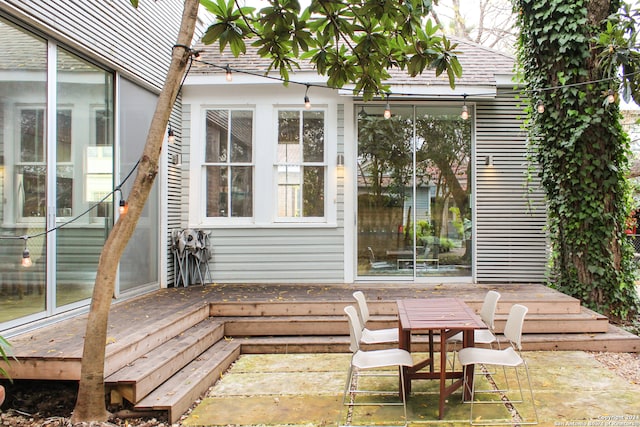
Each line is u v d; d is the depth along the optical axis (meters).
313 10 3.14
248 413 3.18
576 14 5.21
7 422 2.92
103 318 2.87
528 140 6.16
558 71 5.45
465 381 3.35
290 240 6.46
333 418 3.10
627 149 5.51
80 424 2.79
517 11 5.90
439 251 6.54
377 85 3.86
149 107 5.76
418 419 3.07
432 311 3.49
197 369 3.72
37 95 3.81
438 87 6.18
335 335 4.82
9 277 3.51
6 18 3.46
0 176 3.44
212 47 7.02
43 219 3.87
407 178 6.55
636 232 9.73
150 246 5.79
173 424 2.99
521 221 6.45
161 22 5.97
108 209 4.84
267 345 4.59
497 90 6.48
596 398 3.38
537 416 3.06
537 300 5.03
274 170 6.54
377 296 5.38
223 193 6.57
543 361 4.24
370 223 6.54
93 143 4.60
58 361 3.01
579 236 5.49
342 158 6.46
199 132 6.53
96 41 4.45
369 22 3.28
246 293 5.60
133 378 3.03
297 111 6.55
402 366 3.28
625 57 4.75
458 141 6.55
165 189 6.09
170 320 4.13
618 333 4.73
